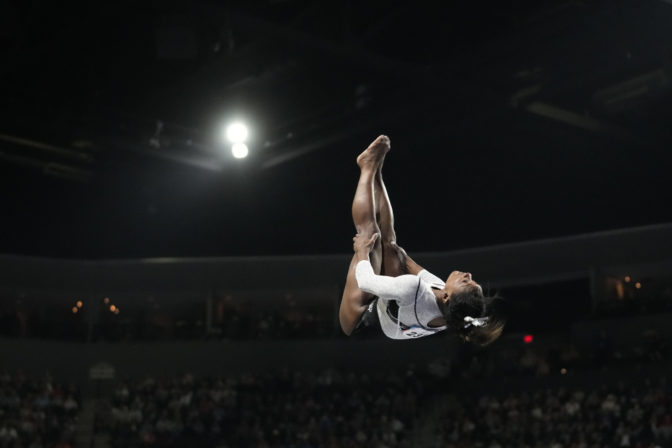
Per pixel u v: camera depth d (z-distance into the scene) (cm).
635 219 3397
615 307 3106
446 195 3503
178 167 3288
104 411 3116
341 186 3453
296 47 2400
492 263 3466
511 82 2675
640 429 2436
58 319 3675
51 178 3400
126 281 3678
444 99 2697
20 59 2544
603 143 3041
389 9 2402
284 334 3572
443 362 3241
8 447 2703
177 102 2886
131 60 2669
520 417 2764
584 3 2252
